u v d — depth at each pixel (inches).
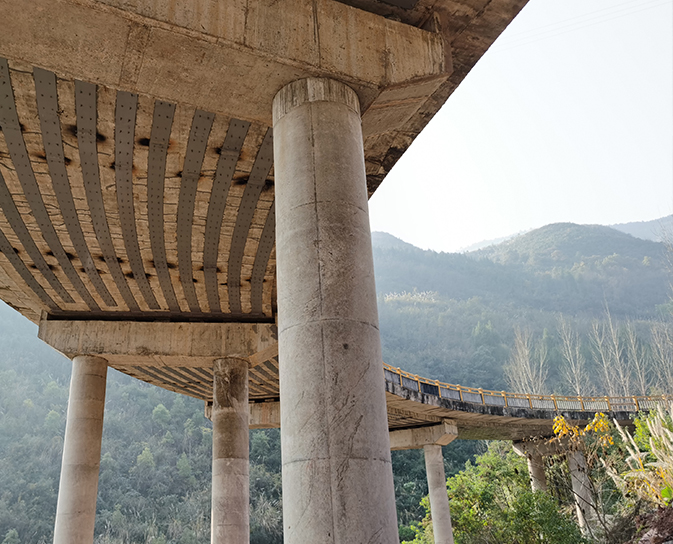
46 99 342.3
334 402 212.1
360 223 250.7
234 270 583.2
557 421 639.8
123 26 247.9
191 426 3806.6
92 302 650.2
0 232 503.2
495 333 5698.8
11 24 247.4
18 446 3474.4
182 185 440.8
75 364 660.1
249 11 266.8
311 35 277.7
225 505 611.5
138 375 829.8
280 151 270.1
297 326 228.8
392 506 209.5
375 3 307.4
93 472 615.8
